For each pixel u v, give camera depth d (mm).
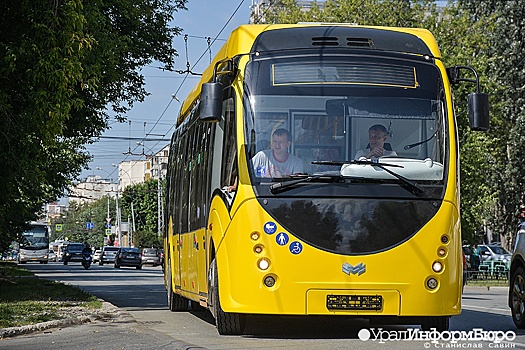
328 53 11961
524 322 14523
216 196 12438
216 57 14266
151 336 13148
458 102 42000
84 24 18250
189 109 17484
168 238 20062
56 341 13086
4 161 18266
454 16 46562
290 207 11320
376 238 11289
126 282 38219
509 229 59062
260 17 51156
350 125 11633
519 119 54469
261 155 11539
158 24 27656
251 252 11305
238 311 11406
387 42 12195
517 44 55594
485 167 47281
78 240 174000
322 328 13750
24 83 17703
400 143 11648
